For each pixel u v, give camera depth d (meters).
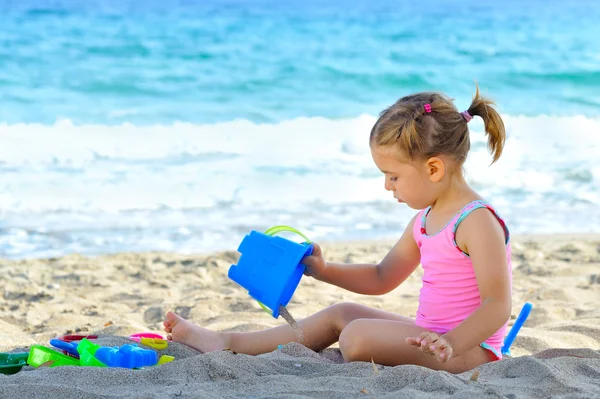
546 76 18.62
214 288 5.98
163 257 6.85
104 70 17.67
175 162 10.28
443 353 2.96
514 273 6.42
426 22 29.20
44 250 7.05
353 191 9.19
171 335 4.00
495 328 3.16
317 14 30.19
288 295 3.59
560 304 5.35
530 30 27.78
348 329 3.49
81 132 12.04
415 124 3.30
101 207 8.35
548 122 13.46
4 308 5.34
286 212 8.37
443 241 3.40
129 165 10.04
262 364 3.40
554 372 3.01
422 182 3.39
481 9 34.75
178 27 24.80
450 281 3.42
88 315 5.21
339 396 2.80
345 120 13.65
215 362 3.28
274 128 12.80
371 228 7.92
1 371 3.43
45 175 9.42
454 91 17.14
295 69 18.61
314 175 9.81
